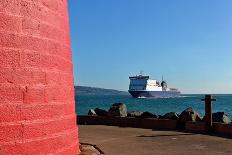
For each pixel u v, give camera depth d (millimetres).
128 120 14211
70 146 5742
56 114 5340
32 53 4969
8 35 4723
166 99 120625
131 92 115750
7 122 4605
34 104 4926
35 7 5090
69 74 5938
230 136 10914
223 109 62312
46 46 5230
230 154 7938
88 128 13297
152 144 9305
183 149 8539
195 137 10695
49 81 5227
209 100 11953
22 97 4781
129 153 7984
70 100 5879
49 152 5137
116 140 10008
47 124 5121
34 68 4973
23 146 4742
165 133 11688
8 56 4695
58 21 5617
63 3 5871
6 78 4645
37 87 4992
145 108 67188
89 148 8617
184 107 69562
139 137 10672
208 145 9148
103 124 14898
